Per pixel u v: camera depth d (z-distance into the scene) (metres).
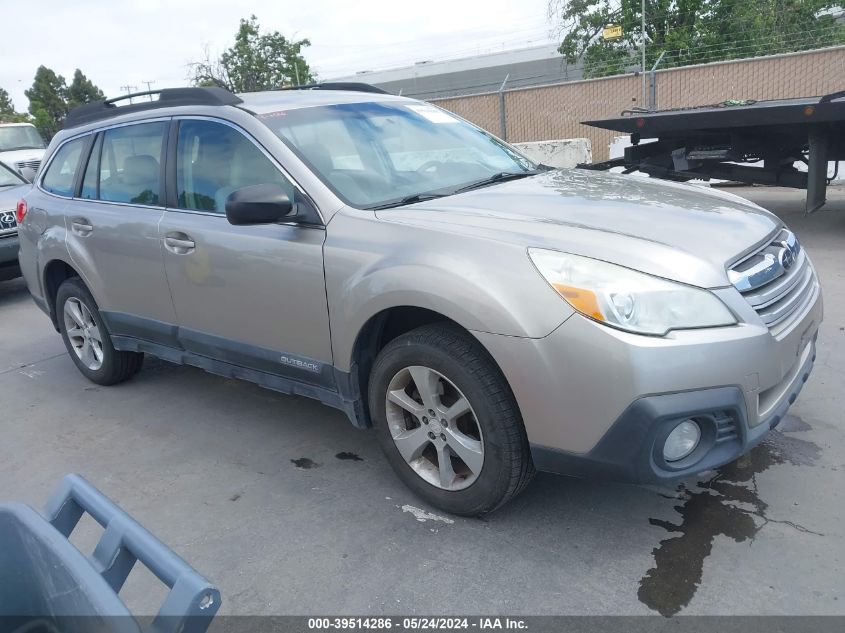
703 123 8.52
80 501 1.80
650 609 2.35
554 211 2.92
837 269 6.38
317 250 3.07
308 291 3.13
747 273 2.58
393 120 3.88
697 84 15.51
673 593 2.41
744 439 2.52
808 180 8.26
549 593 2.46
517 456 2.66
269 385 3.57
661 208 3.00
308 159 3.29
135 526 1.65
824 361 4.25
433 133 3.95
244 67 32.47
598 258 2.48
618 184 3.50
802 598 2.34
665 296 2.40
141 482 3.49
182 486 3.41
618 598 2.41
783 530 2.70
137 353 4.77
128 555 1.65
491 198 3.15
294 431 3.94
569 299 2.41
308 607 2.49
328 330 3.11
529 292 2.48
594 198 3.14
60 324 5.01
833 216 8.88
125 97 4.33
